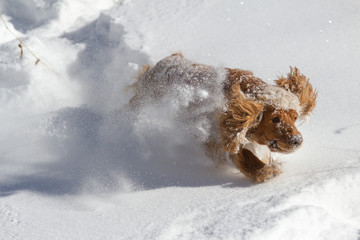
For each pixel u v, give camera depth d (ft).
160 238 21.50
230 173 30.40
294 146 26.71
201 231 22.02
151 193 27.58
